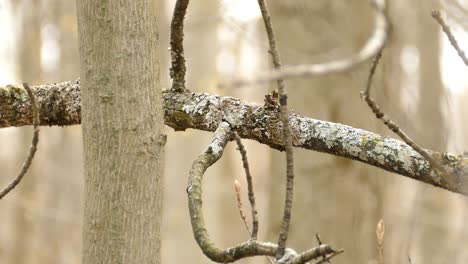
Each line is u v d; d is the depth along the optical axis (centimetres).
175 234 2164
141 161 309
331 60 800
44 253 2031
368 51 395
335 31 835
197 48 2105
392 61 932
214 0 1909
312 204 845
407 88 797
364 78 794
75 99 389
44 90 395
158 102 314
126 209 308
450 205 1570
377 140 330
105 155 309
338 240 838
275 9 864
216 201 2322
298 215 852
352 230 841
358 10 833
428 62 1559
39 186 2050
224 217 2355
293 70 316
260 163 2486
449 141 644
